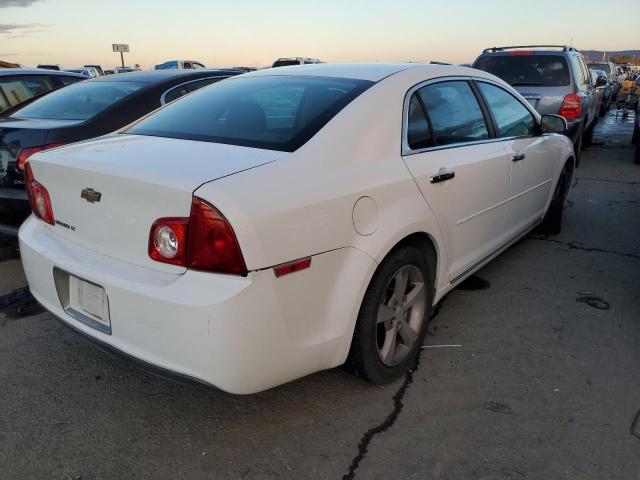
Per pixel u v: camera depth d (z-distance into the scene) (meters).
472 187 3.22
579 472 2.22
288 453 2.35
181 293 1.99
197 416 2.58
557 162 4.72
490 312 3.62
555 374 2.90
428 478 2.20
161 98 5.14
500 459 2.29
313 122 2.54
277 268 2.06
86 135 4.30
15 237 3.97
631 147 11.09
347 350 2.43
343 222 2.30
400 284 2.72
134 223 2.16
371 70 3.09
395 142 2.72
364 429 2.49
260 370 2.11
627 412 2.58
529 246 4.92
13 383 2.82
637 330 3.37
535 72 8.08
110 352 2.29
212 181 2.03
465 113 3.40
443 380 2.85
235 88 3.18
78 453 2.34
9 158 3.97
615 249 4.85
